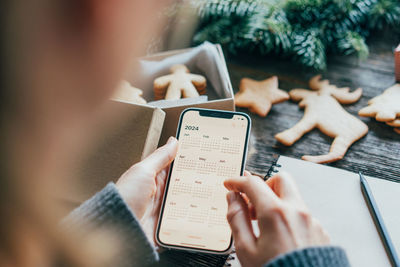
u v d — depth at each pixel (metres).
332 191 0.58
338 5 0.79
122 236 0.36
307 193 0.58
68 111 0.15
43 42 0.14
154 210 0.57
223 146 0.58
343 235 0.53
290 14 0.82
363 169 0.65
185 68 0.75
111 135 0.57
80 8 0.13
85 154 0.57
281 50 0.85
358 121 0.70
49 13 0.13
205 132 0.59
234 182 0.42
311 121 0.71
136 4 0.14
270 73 0.84
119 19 0.14
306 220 0.35
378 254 0.51
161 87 0.71
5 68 0.14
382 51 0.86
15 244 0.20
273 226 0.35
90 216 0.36
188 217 0.54
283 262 0.29
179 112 0.63
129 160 0.56
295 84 0.81
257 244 0.36
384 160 0.66
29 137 0.16
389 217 0.55
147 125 0.57
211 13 0.80
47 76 0.14
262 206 0.37
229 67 0.86
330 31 0.83
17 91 0.14
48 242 0.23
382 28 0.88
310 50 0.78
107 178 0.56
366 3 0.82
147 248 0.36
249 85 0.78
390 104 0.71
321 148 0.69
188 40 0.86
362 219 0.55
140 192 0.50
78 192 0.56
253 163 0.68
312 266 0.29
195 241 0.53
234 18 0.82
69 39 0.14
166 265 0.54
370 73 0.82
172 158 0.55
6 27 0.13
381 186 0.58
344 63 0.84
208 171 0.57
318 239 0.35
